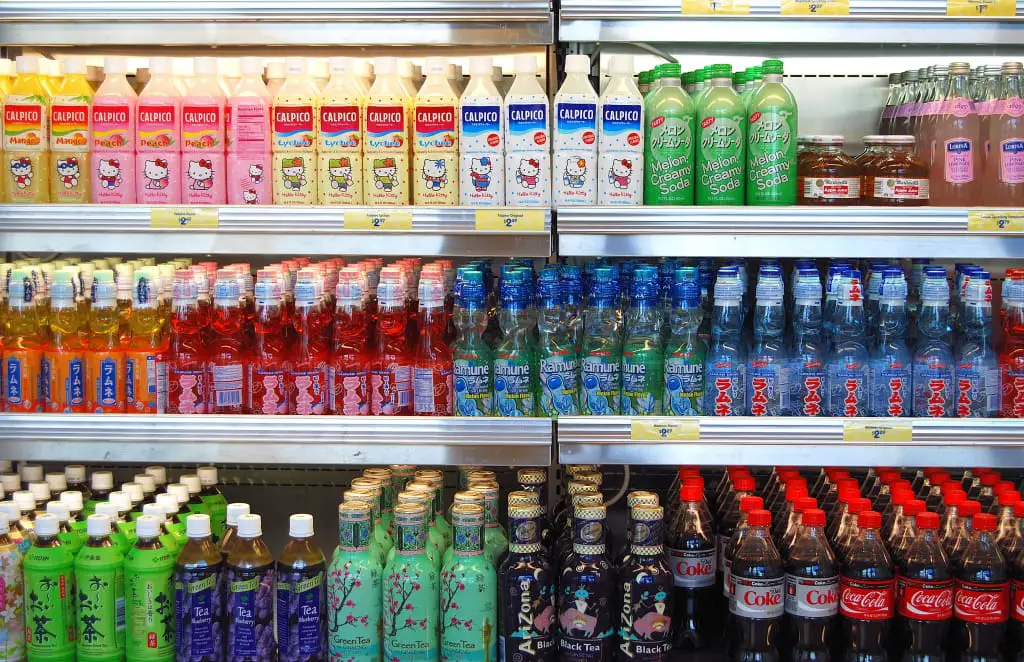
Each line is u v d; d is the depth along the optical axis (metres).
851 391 1.94
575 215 1.87
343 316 1.99
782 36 1.90
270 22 1.93
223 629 1.88
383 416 1.92
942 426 1.86
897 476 2.07
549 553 2.04
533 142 1.91
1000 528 1.97
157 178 1.94
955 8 1.88
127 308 2.08
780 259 2.43
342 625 1.86
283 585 1.86
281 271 2.07
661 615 1.88
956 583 1.90
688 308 1.90
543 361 1.95
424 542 1.88
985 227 1.85
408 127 1.98
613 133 1.92
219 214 1.88
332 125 1.93
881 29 1.90
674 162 1.94
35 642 1.86
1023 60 2.50
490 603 1.86
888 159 1.99
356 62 2.18
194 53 2.52
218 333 1.97
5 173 1.97
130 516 2.02
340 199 1.94
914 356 1.98
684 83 2.18
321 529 2.58
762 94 1.96
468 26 1.91
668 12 1.87
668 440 1.86
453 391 2.00
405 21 1.90
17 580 1.89
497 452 1.88
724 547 2.10
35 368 2.00
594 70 2.48
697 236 1.87
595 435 1.87
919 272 2.26
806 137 2.04
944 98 2.14
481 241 1.88
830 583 1.89
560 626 1.89
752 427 1.86
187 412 1.96
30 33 1.95
